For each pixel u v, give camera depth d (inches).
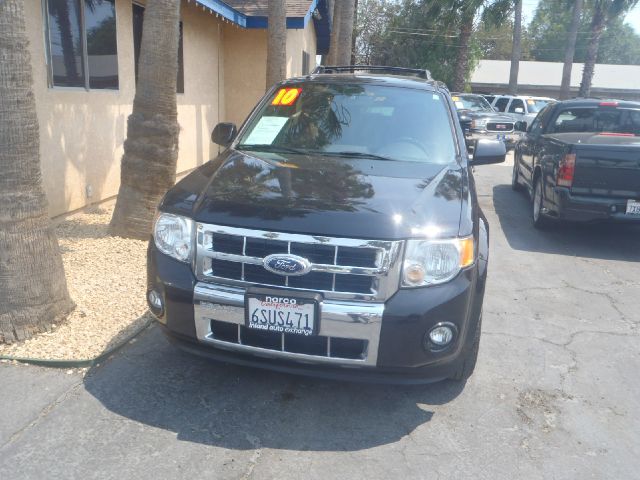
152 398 141.3
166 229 137.4
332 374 130.6
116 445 123.6
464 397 151.1
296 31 595.2
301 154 172.6
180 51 418.3
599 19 1155.3
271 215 128.2
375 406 144.7
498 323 200.2
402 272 125.6
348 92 198.4
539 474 122.5
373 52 1445.6
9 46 146.2
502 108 821.2
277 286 126.3
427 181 152.1
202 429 131.0
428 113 189.9
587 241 316.2
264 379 153.3
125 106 340.8
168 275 134.2
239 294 127.5
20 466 115.6
